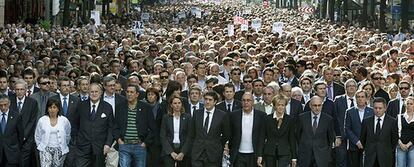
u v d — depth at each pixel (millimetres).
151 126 17812
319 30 52281
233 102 18594
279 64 24594
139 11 117625
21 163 17875
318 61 26969
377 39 42375
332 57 29609
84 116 17781
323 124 17734
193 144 17328
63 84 18516
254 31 46125
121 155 17812
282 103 17484
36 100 18734
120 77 22391
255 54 31266
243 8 127438
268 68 21797
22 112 17969
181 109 17469
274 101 17531
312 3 124938
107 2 83438
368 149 17844
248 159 17484
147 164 18156
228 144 17688
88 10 75438
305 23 67500
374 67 24328
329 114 18750
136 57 28109
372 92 19891
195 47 31312
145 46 34094
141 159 17891
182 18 81938
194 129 17328
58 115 17422
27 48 33031
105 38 40531
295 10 119500
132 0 125625
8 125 17453
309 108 18641
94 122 17719
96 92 17766
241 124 17406
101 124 17750
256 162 17422
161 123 17781
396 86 20406
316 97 17734
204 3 176750
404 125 17906
